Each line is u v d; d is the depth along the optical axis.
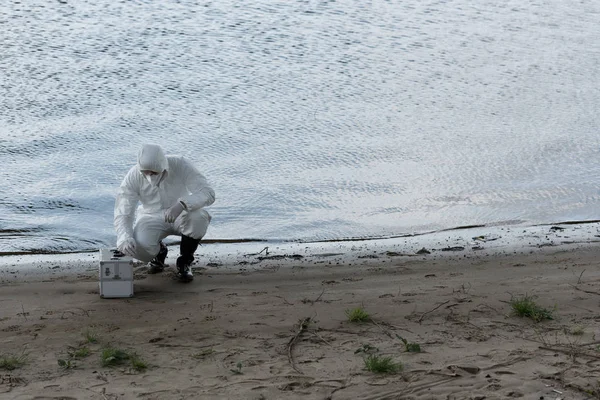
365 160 13.77
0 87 16.62
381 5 22.94
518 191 12.53
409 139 14.79
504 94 17.34
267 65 18.59
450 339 6.85
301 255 9.84
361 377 6.02
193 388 5.81
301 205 11.91
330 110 16.16
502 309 7.66
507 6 23.41
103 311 7.68
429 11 22.67
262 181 12.77
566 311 7.59
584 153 14.19
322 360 6.38
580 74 18.59
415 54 19.62
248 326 7.21
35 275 9.01
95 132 14.60
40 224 10.98
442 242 10.43
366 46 19.97
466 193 12.45
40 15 20.98
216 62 18.66
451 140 14.75
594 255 9.72
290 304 7.88
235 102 16.44
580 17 22.70
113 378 6.00
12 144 13.84
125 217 8.58
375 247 10.23
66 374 6.08
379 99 16.88
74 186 12.25
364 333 7.03
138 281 8.76
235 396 5.68
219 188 12.45
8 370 6.16
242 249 10.20
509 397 5.66
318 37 20.42
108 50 19.08
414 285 8.54
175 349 6.64
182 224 8.63
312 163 13.60
